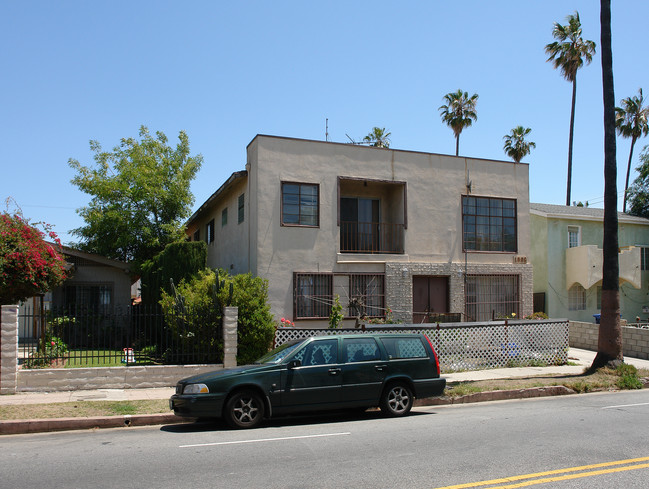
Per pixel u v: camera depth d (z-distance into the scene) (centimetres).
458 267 1898
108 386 1208
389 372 975
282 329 1391
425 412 1034
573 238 2506
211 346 1331
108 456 703
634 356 1850
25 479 600
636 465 630
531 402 1143
